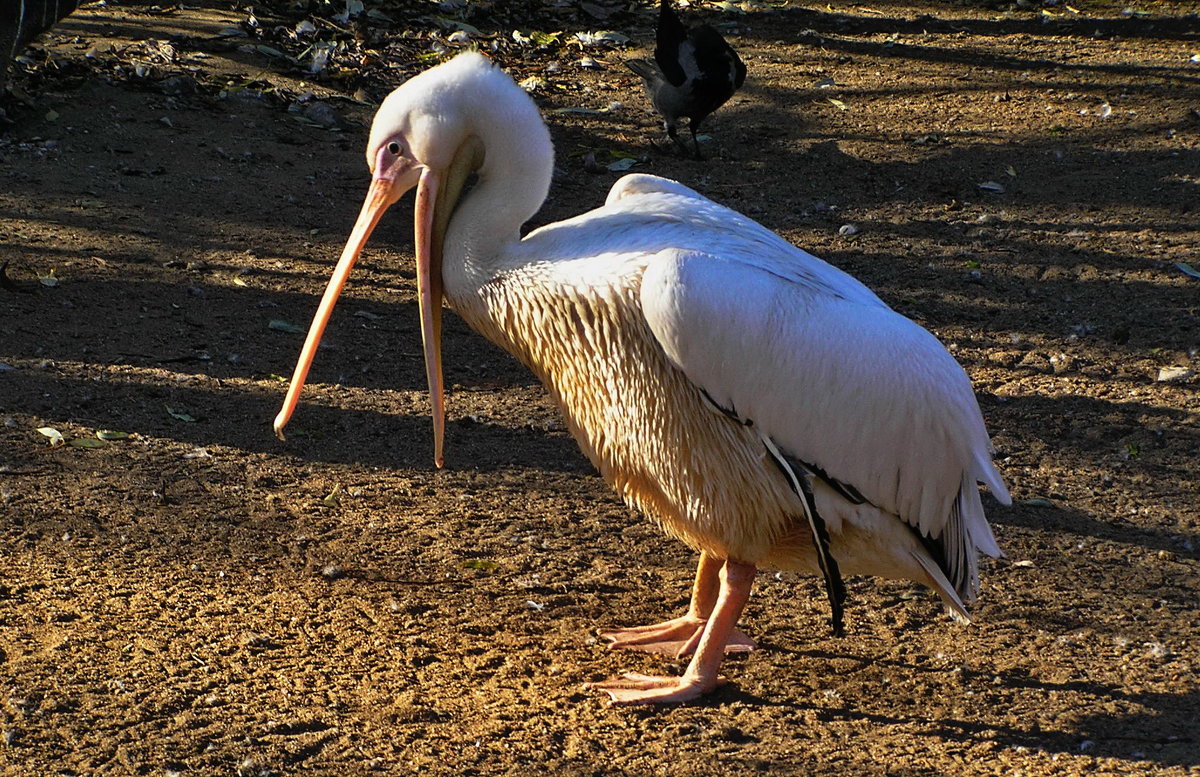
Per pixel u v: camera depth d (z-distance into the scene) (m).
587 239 3.71
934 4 12.40
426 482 5.03
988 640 4.18
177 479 4.85
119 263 6.64
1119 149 9.00
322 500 4.83
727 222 3.83
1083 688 3.91
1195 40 11.38
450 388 5.87
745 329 3.43
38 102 8.35
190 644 3.88
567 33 11.16
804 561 3.89
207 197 7.53
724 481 3.69
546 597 4.34
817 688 3.89
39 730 3.42
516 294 3.74
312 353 3.93
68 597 4.06
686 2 12.12
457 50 10.38
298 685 3.73
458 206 3.86
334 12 10.84
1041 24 11.84
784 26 11.61
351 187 7.95
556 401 3.94
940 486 3.69
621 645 4.07
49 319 6.00
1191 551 4.75
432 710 3.66
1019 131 9.30
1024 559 4.67
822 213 7.98
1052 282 7.13
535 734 3.58
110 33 9.70
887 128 9.34
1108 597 4.44
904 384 3.56
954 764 3.50
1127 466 5.37
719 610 3.83
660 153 8.81
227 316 6.27
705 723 3.68
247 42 9.94
